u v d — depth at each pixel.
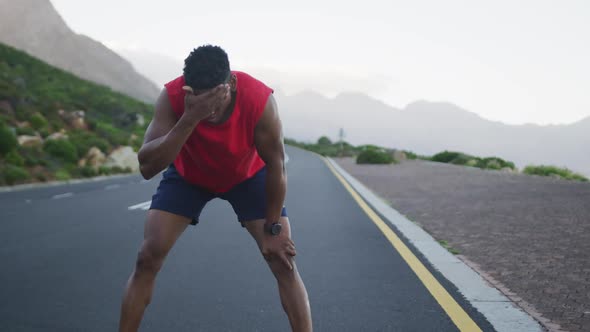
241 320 3.49
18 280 4.60
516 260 5.12
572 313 3.43
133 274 2.38
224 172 2.32
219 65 1.86
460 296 3.93
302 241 6.53
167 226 2.35
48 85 43.97
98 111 41.09
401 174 21.56
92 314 3.62
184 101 1.91
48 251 5.96
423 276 4.60
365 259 5.41
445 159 37.28
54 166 20.88
